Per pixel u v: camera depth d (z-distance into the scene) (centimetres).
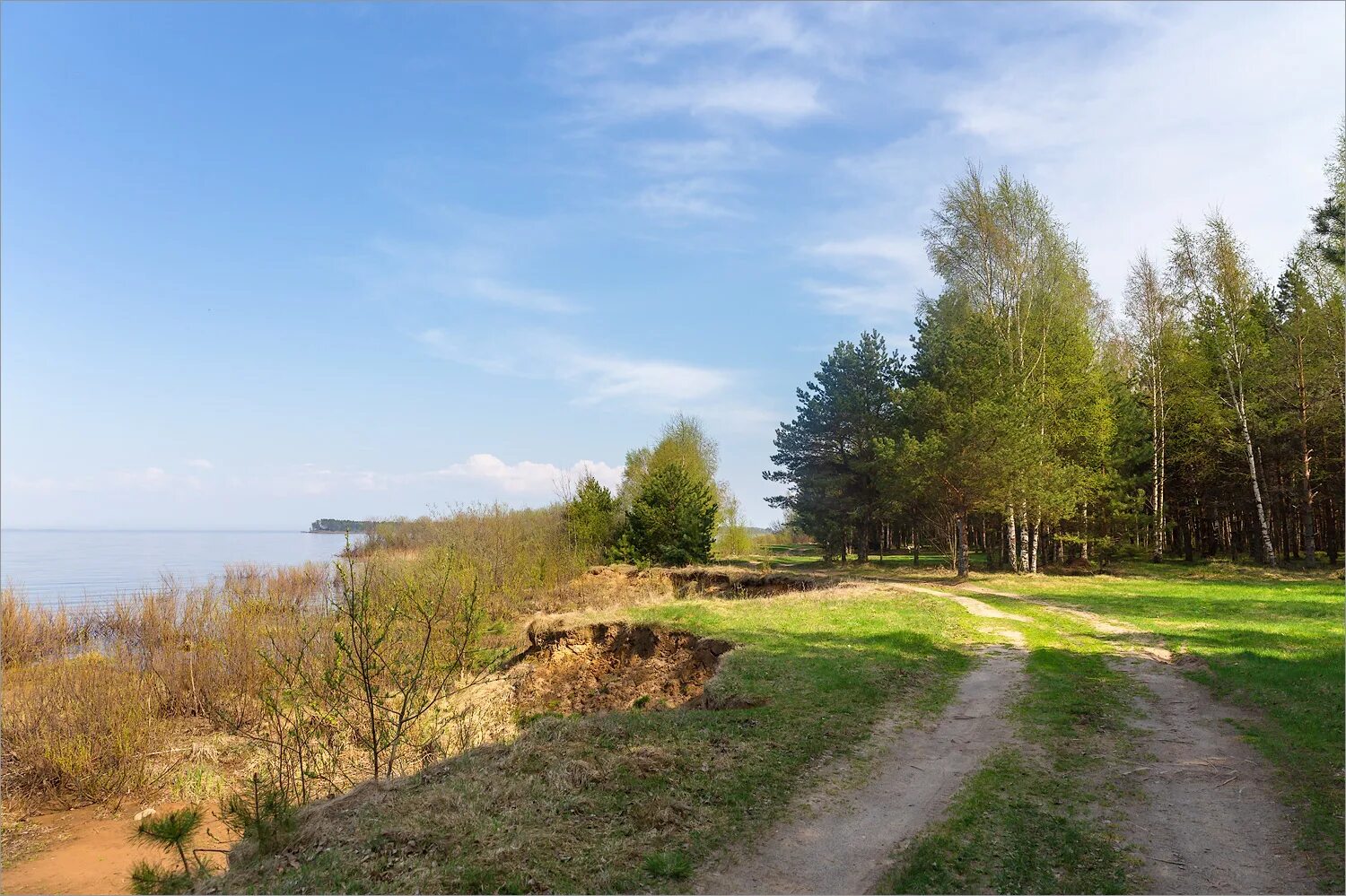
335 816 756
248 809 776
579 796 790
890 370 4406
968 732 1066
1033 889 630
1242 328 3494
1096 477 3322
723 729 1048
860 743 1015
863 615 2000
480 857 652
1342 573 2964
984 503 3077
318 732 1180
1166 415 4028
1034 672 1420
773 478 4672
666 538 3953
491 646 1988
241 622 1792
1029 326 3447
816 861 674
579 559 3625
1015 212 3425
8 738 1288
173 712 1595
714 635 1759
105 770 1231
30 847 1059
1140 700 1207
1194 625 1839
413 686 1136
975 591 2684
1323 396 3259
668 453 5569
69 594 2819
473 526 3259
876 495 4328
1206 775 879
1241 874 644
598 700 1706
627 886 622
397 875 628
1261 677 1252
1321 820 737
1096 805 802
